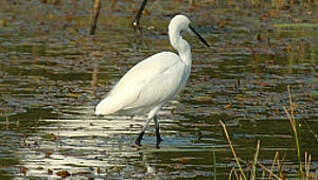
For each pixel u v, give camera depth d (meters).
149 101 12.50
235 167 11.24
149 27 24.72
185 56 13.26
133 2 29.69
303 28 24.70
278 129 13.32
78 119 13.94
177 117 14.24
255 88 16.52
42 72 18.00
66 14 27.08
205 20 25.84
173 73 12.75
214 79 17.42
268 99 15.52
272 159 11.62
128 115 14.38
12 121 13.71
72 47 21.28
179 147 12.31
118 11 27.73
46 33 23.44
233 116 14.24
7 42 21.86
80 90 16.22
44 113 14.27
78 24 25.17
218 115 14.34
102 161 11.52
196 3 29.27
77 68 18.48
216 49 21.19
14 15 26.66
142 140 12.74
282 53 20.59
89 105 14.96
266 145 12.37
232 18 26.31
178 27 13.28
